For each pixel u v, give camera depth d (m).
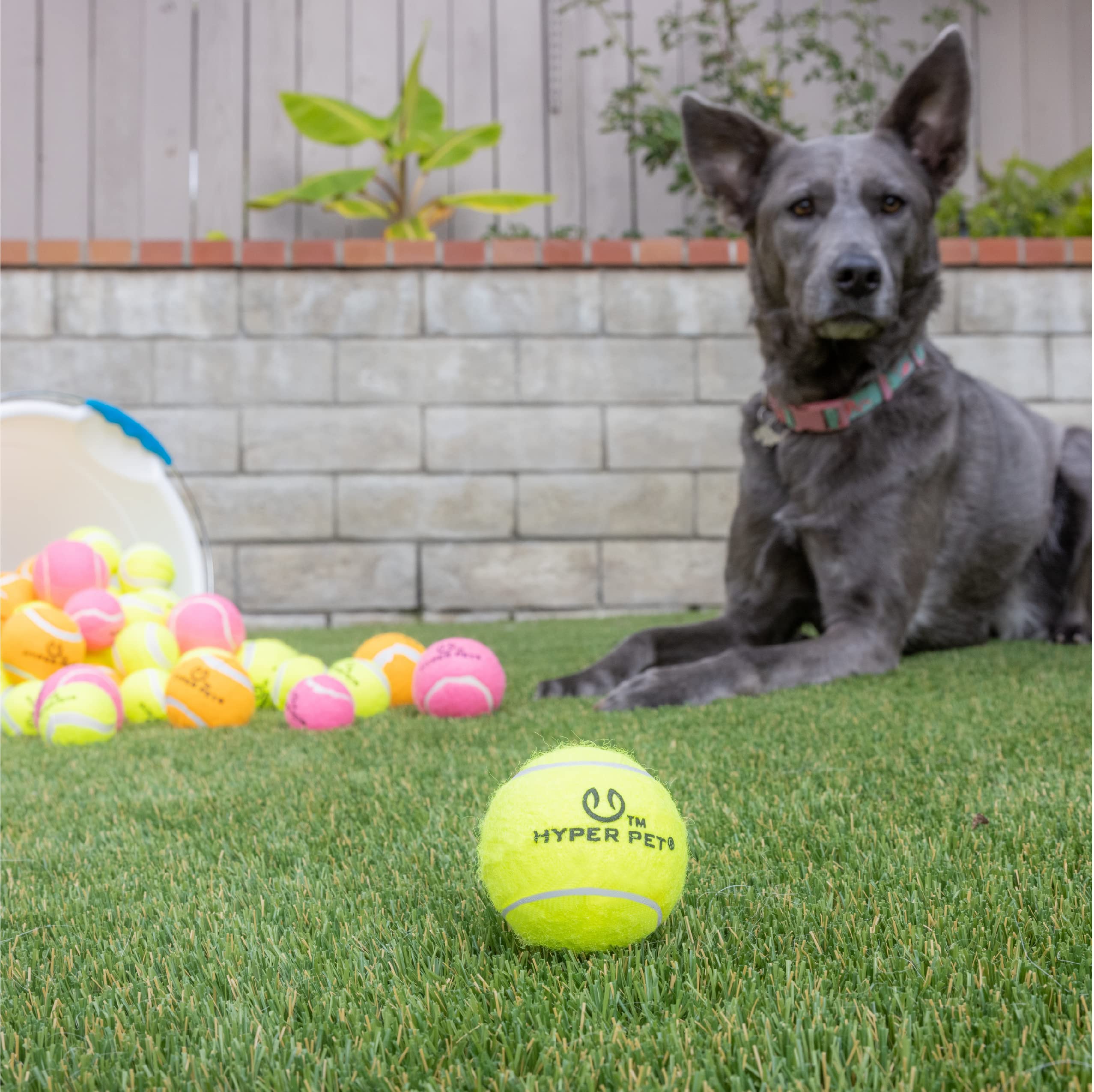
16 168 5.99
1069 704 2.18
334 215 6.22
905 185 2.79
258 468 4.73
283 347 4.72
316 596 4.76
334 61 6.20
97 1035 0.83
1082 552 3.44
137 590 3.04
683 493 4.84
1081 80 6.45
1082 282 4.86
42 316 4.62
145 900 1.17
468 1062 0.76
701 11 6.28
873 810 1.41
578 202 6.28
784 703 2.30
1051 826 1.30
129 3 6.03
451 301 4.77
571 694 2.63
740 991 0.84
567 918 0.94
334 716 2.22
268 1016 0.85
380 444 4.77
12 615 2.51
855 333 2.72
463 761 1.83
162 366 4.67
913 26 6.46
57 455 3.17
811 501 2.83
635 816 0.97
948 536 3.13
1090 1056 0.72
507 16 6.25
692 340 4.83
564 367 4.80
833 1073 0.72
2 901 1.18
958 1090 0.70
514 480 4.81
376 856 1.30
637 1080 0.72
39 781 1.79
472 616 4.80
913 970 0.88
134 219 6.08
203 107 6.10
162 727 2.33
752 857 1.22
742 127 3.02
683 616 4.63
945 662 2.92
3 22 5.93
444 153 5.73
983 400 3.31
